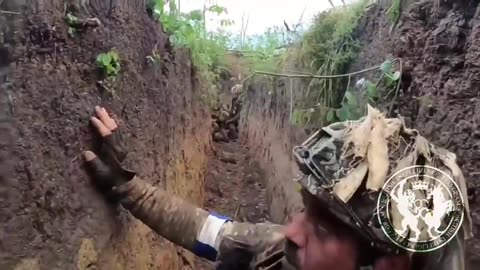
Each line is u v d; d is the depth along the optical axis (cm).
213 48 805
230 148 799
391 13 253
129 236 202
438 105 195
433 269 106
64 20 153
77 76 161
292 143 422
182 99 403
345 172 109
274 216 495
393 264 105
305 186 113
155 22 293
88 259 156
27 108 128
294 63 440
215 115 838
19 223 121
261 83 689
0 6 117
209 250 161
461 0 196
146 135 240
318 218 112
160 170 274
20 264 119
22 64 127
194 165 472
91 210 162
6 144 117
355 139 111
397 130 113
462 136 179
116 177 170
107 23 191
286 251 120
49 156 137
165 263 286
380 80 247
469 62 184
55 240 137
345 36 331
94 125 167
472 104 180
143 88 243
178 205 171
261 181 634
